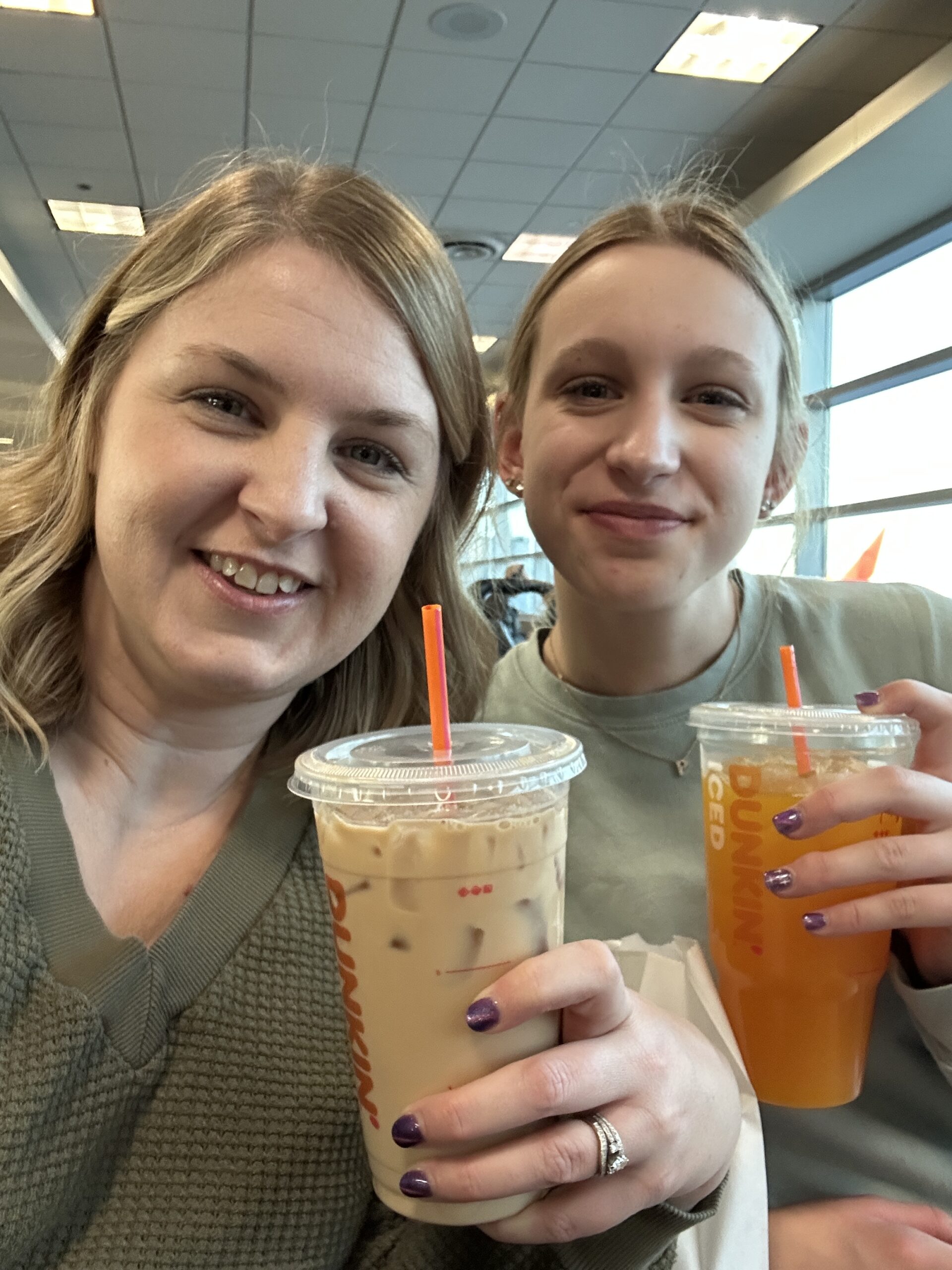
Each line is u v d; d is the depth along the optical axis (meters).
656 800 1.15
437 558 1.08
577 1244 0.77
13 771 0.85
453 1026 0.65
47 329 6.90
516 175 5.04
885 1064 1.05
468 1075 0.66
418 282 0.88
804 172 4.49
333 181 0.89
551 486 1.08
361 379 0.83
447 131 4.58
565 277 1.10
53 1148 0.75
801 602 1.25
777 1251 0.96
